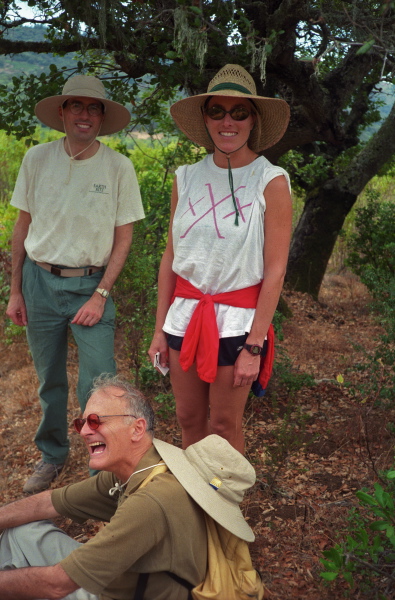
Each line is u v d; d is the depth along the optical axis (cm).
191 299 289
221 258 277
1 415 510
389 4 239
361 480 365
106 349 357
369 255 880
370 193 927
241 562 229
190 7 338
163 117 680
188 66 436
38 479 389
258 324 278
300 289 940
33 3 423
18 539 254
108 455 238
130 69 459
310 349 661
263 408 489
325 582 270
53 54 468
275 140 301
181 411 310
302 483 368
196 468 233
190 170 297
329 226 945
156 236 594
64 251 352
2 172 1276
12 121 455
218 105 282
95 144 350
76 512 262
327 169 948
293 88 527
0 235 708
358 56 622
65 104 343
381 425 424
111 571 213
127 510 214
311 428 448
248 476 233
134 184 360
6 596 225
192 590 221
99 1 397
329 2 415
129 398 241
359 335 741
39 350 372
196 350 283
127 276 479
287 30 435
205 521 229
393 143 916
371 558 262
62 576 214
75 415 489
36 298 361
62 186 347
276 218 277
